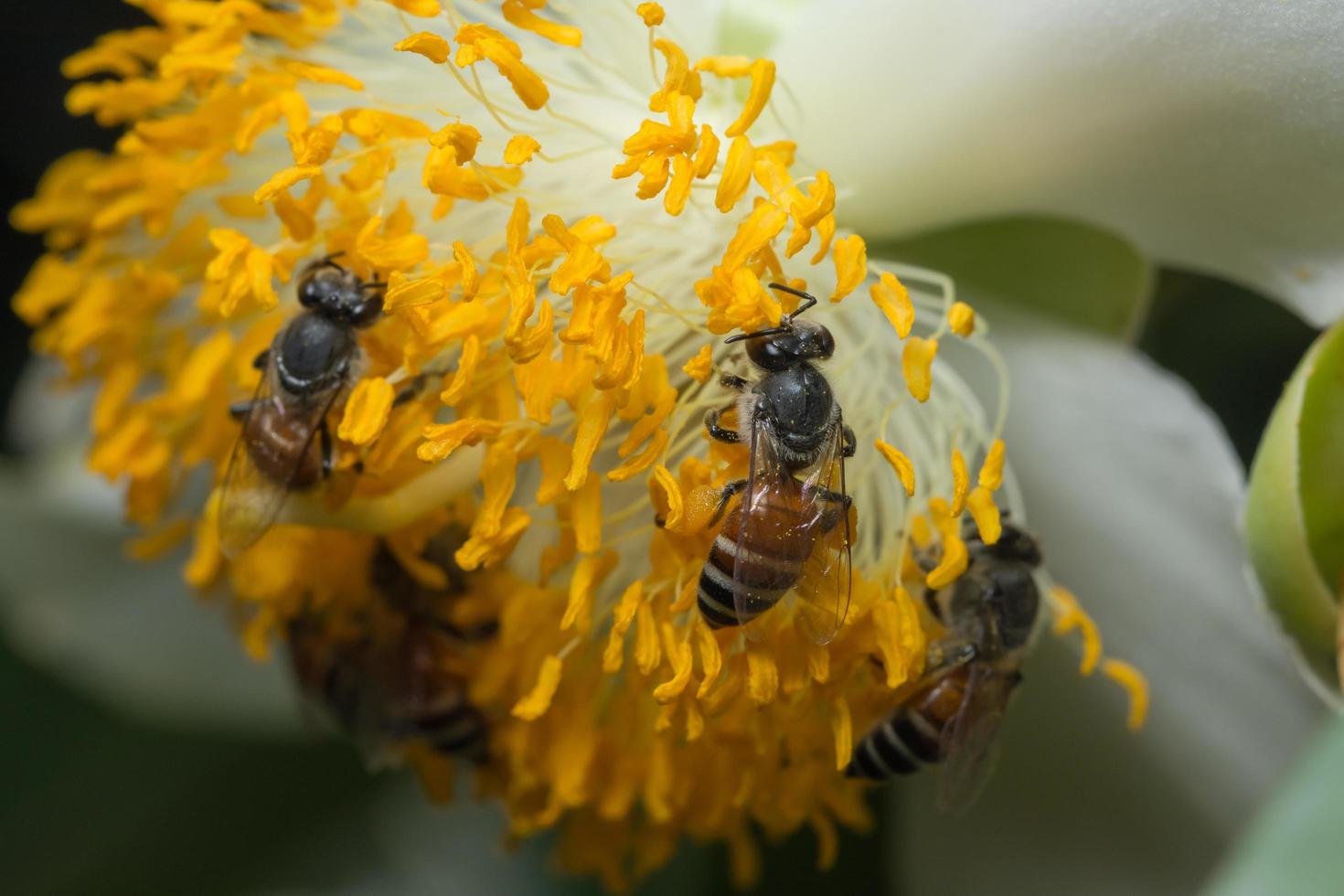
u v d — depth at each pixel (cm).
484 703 10
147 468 11
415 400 10
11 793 13
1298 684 11
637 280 10
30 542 12
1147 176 10
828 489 10
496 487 10
